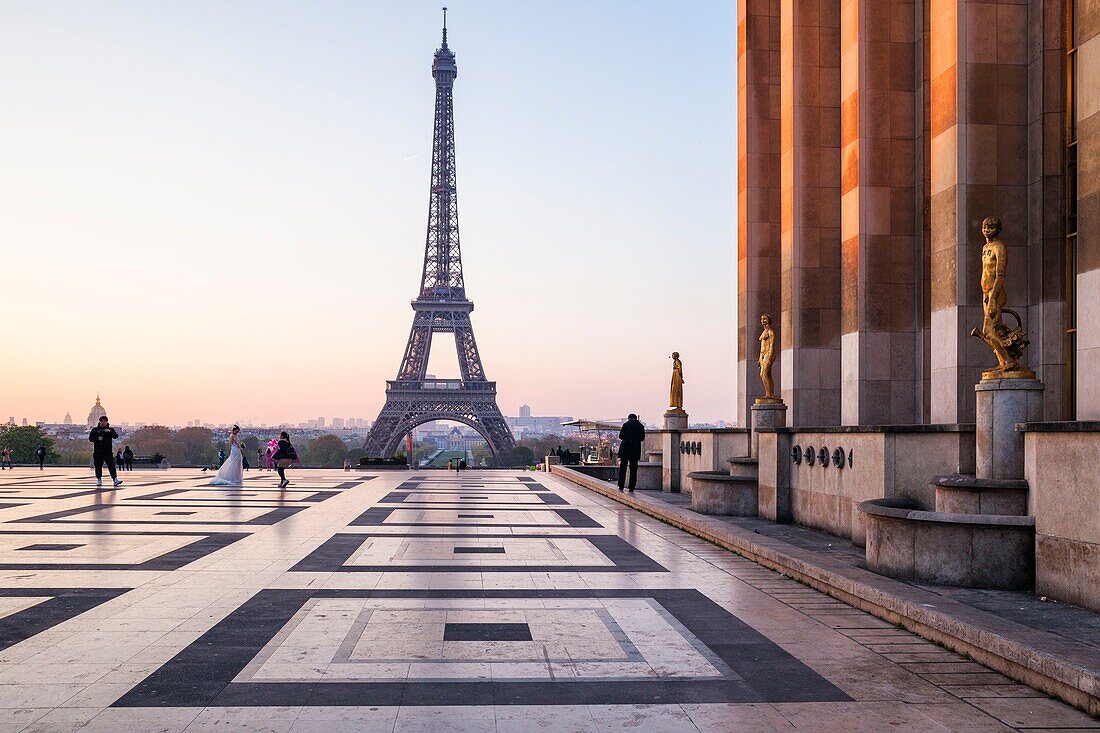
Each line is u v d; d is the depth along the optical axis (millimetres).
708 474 29953
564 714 9727
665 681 10953
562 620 14203
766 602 15766
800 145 33812
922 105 29297
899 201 29656
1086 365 17672
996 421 16969
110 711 9648
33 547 21797
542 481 55125
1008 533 15164
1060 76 22250
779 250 39094
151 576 17859
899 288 29531
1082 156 17734
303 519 28953
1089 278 17500
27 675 10953
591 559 20719
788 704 10109
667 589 16969
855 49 29906
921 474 20172
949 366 23000
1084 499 13672
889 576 16250
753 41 39375
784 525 25984
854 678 11109
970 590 15125
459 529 26641
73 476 55500
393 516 30328
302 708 9812
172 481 49812
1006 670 11273
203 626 13570
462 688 10602
